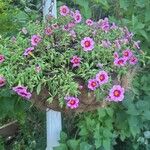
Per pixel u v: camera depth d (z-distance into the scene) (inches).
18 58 20.8
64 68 20.5
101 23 22.9
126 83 21.8
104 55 21.0
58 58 20.7
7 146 36.1
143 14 31.0
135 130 28.5
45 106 20.8
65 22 22.5
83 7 28.0
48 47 21.0
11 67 20.7
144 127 31.5
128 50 21.7
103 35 22.2
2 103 23.8
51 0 24.4
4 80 20.4
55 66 20.8
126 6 30.3
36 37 21.0
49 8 24.0
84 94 20.2
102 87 20.1
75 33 21.8
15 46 21.7
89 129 28.5
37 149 33.6
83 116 29.7
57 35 21.7
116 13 31.7
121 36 22.8
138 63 26.3
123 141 31.8
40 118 34.1
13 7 29.9
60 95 19.8
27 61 20.9
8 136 36.4
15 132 36.7
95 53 21.0
